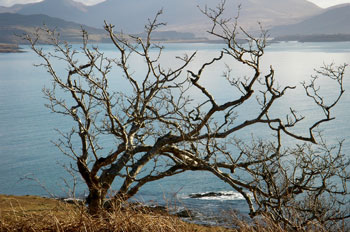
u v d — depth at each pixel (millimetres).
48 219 5621
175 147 12969
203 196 47562
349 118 118000
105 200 11531
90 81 12250
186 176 56406
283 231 5664
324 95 175625
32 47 12234
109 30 12117
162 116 12875
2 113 139125
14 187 58250
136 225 5285
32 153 81500
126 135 12766
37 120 123562
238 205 43875
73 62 12500
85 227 5207
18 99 173000
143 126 13953
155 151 12625
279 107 145875
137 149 13070
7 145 90438
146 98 13172
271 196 10352
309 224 6113
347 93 179000
